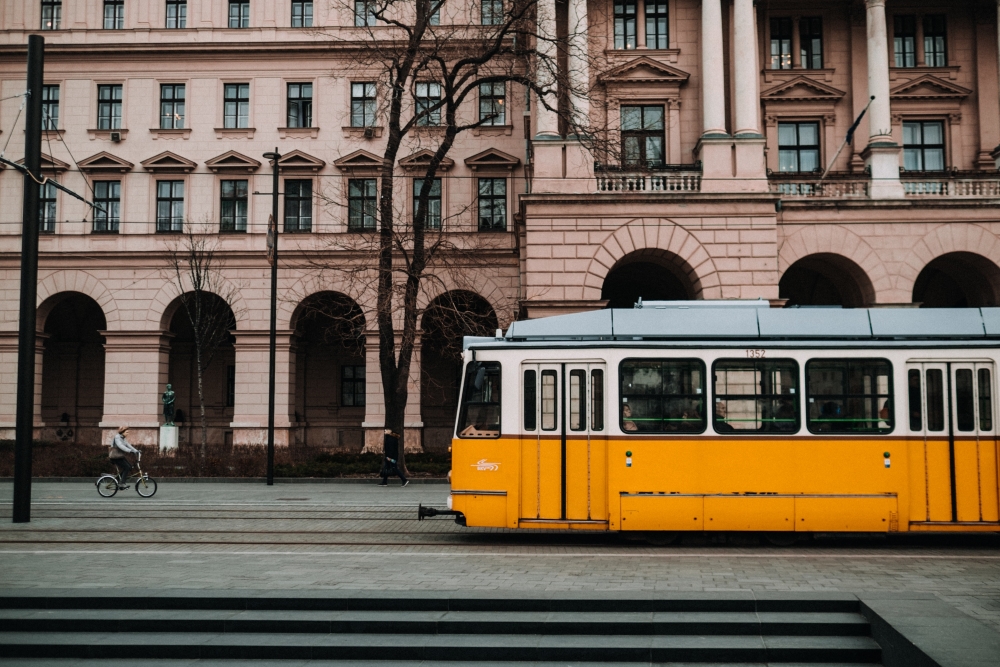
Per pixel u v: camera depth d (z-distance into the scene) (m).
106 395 35.53
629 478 12.73
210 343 37.69
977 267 30.16
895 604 8.14
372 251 28.33
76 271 35.97
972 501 12.53
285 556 11.77
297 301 35.28
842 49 32.84
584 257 28.58
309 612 8.59
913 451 12.64
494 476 12.97
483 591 9.00
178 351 39.97
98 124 36.59
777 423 12.79
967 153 32.66
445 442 38.38
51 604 8.75
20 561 11.27
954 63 32.91
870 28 30.72
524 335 13.48
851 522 12.59
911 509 12.55
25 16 36.41
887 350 12.81
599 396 12.95
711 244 28.50
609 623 8.15
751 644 7.77
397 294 27.81
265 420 35.00
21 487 15.28
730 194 28.34
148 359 35.62
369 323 34.47
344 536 13.85
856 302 31.02
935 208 29.08
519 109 35.41
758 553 12.27
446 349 28.50
